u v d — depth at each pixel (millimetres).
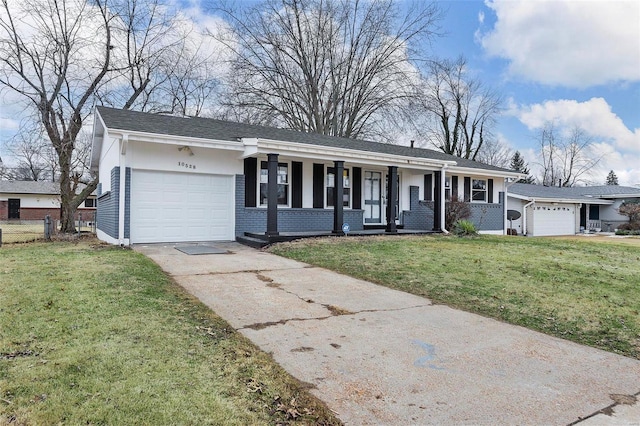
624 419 2822
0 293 5215
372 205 15453
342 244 11047
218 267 7906
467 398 3047
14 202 35188
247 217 12562
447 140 34844
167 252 9633
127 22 18141
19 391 2711
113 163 11383
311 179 13961
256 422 2549
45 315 4340
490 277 7402
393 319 5012
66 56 15789
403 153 15945
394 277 7328
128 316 4383
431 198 17094
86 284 5742
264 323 4645
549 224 24844
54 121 16094
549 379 3455
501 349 4137
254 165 12742
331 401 2918
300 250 10062
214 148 11359
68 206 16781
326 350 3906
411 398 3012
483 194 19141
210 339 3939
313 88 26281
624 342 4473
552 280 7289
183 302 5191
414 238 12992
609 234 25562
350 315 5105
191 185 11773
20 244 11875
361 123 27219
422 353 3936
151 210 11195
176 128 11453
